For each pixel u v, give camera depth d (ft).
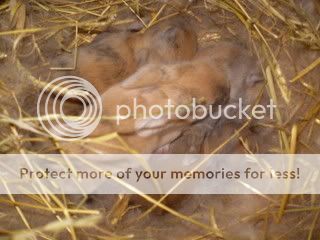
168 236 1.38
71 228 1.28
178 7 1.60
